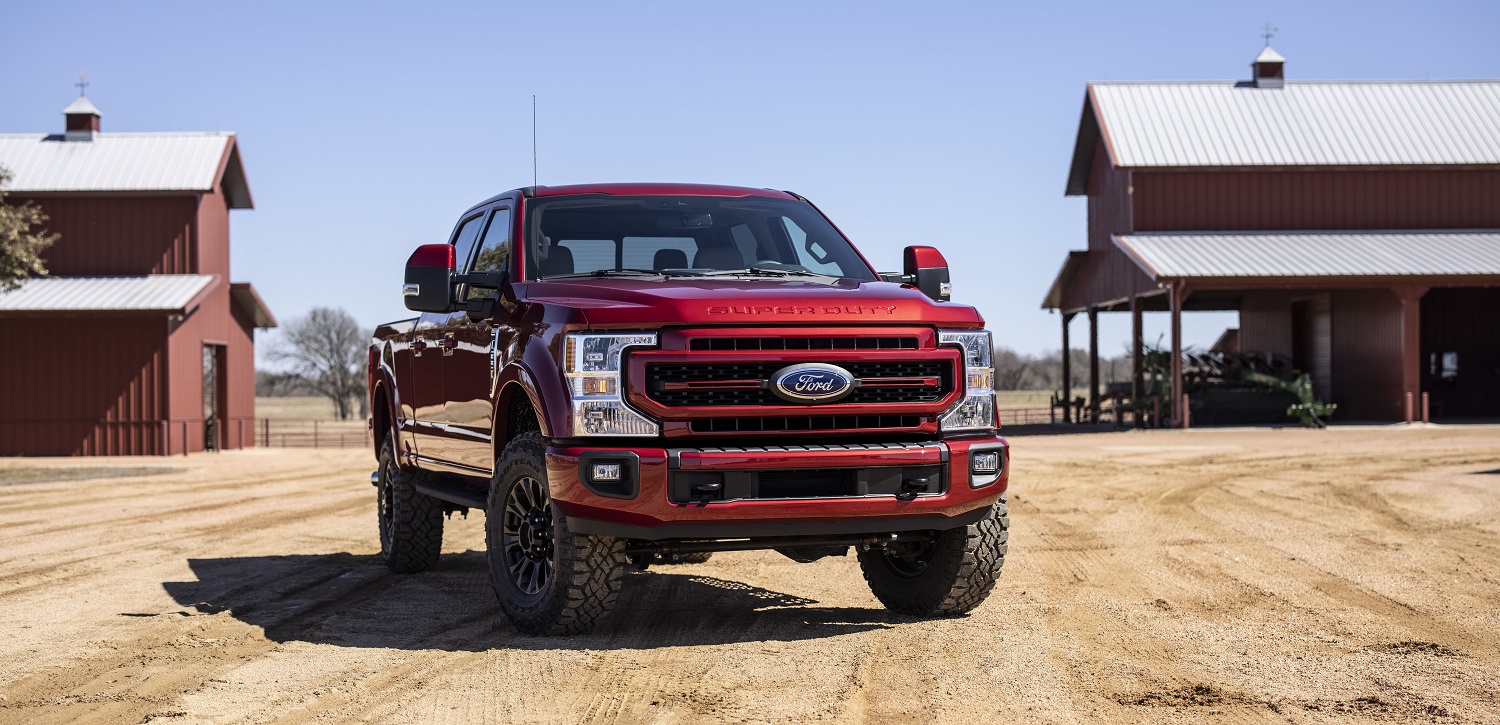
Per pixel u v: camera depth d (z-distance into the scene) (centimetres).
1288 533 1094
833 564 928
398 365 912
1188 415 3212
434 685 553
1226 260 3291
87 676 580
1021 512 1289
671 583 842
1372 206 3675
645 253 730
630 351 598
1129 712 502
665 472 587
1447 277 3194
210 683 562
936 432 639
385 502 948
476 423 729
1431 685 547
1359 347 3534
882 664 586
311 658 614
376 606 764
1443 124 3794
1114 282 3681
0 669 596
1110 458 2166
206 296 3388
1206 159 3594
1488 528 1109
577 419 597
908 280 745
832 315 618
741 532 602
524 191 759
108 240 3403
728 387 602
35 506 1512
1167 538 1069
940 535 685
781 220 780
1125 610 729
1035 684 547
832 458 602
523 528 664
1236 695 529
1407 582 828
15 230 2486
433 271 702
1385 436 2748
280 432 5162
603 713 504
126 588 843
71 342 3155
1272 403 3338
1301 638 648
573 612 630
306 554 1029
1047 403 6875
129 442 3139
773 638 650
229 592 823
